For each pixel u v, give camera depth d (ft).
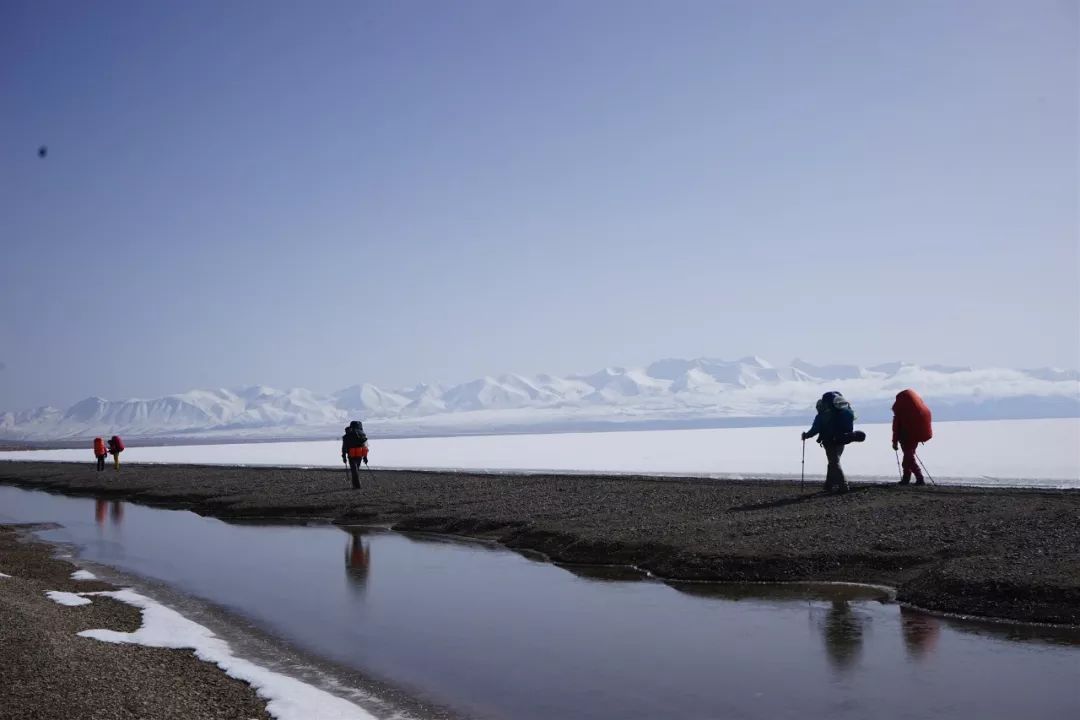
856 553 54.49
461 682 36.17
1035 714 30.14
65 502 135.95
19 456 380.78
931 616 43.70
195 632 44.39
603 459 185.26
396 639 43.55
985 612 42.70
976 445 173.68
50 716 29.43
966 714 30.40
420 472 140.46
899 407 79.51
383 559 68.69
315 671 38.17
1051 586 42.63
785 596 49.57
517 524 78.54
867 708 31.42
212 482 144.56
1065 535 52.11
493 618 47.50
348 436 116.37
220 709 31.71
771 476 106.93
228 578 62.28
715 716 31.35
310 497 110.01
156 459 296.51
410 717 32.01
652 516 74.38
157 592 57.57
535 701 33.63
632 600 50.70
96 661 36.68
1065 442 178.81
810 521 64.49
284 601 53.67
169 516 108.58
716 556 57.06
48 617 46.01
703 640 41.39
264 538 84.02
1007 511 61.26
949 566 48.44
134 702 31.42
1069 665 35.12
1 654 36.70
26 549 80.33
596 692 34.42
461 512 87.97
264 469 171.12
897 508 66.28
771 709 31.78
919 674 34.83
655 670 37.01
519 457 215.51
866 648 38.81
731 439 309.22
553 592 53.88
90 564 70.64
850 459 139.33
